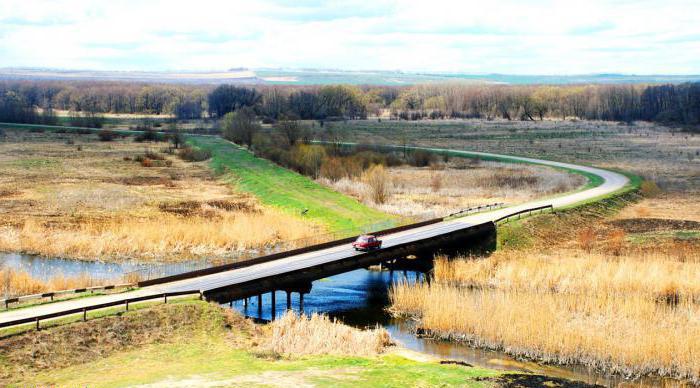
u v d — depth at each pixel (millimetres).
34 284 61562
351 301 65438
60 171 138500
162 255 79250
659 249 77875
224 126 199250
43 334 45219
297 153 138125
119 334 47281
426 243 74125
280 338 49625
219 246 82500
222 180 130625
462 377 43500
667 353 47562
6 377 40844
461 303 57750
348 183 123688
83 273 69562
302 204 103438
